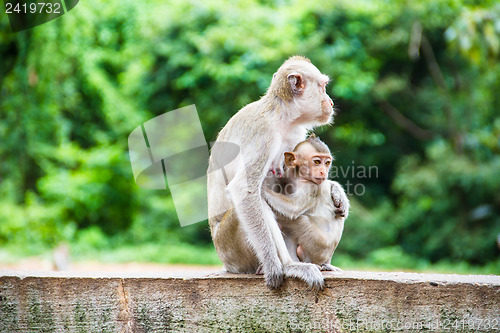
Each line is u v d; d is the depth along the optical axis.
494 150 21.09
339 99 22.08
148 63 21.80
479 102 21.89
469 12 16.69
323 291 5.30
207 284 5.52
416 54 21.19
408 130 23.73
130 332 5.60
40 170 19.36
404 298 5.18
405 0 20.98
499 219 20.20
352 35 21.19
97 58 20.38
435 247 20.59
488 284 5.09
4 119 18.64
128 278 5.62
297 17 20.72
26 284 5.75
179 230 21.72
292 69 5.94
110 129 21.44
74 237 19.23
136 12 21.95
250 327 5.43
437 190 20.73
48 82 18.42
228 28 20.62
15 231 17.39
